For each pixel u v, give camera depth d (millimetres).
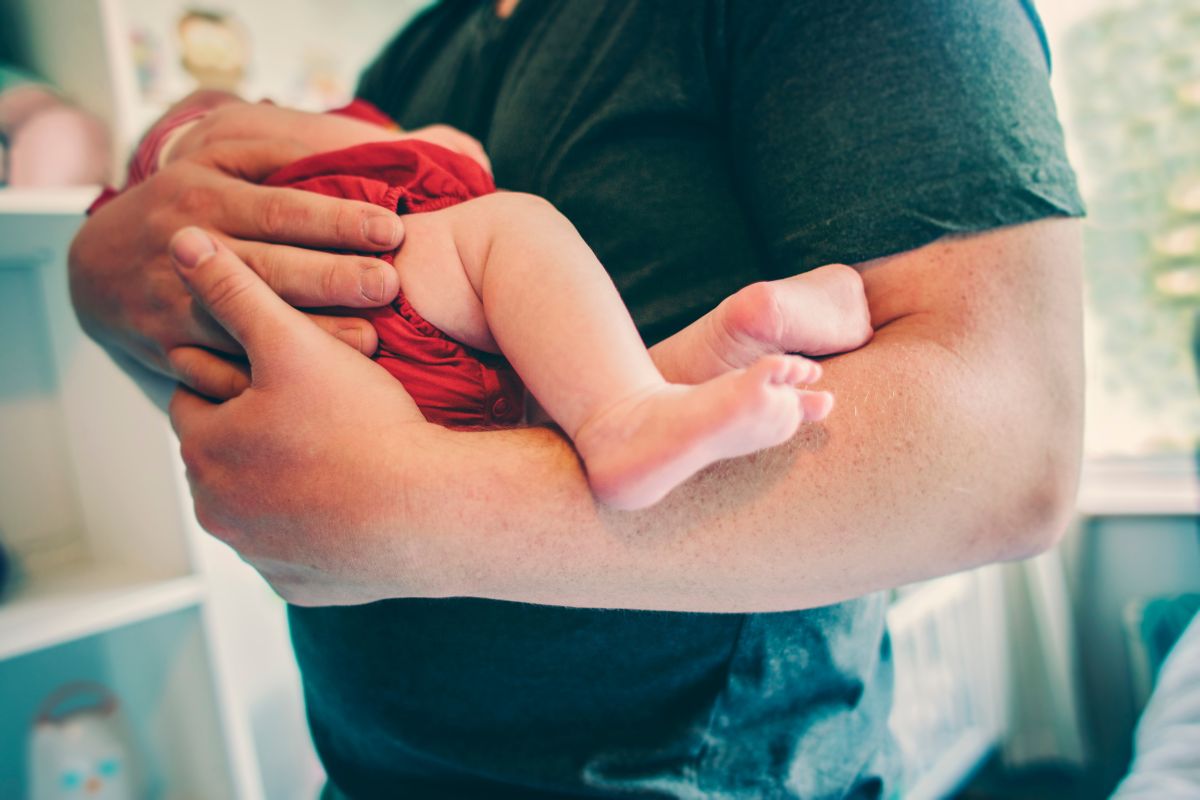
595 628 515
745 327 399
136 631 1221
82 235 645
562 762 551
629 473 377
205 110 785
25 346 1250
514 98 641
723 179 537
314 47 1678
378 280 489
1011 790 1926
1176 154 1716
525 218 500
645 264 532
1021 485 415
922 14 446
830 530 415
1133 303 1830
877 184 445
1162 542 1846
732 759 555
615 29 571
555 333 436
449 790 610
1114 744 1920
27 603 1036
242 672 1416
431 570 438
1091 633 1937
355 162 580
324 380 471
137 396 1072
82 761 1081
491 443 449
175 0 1444
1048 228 433
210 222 553
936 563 428
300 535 464
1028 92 445
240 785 1105
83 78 1086
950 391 411
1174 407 1846
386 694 585
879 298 457
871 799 653
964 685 1772
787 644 538
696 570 422
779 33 482
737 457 429
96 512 1263
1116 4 1700
